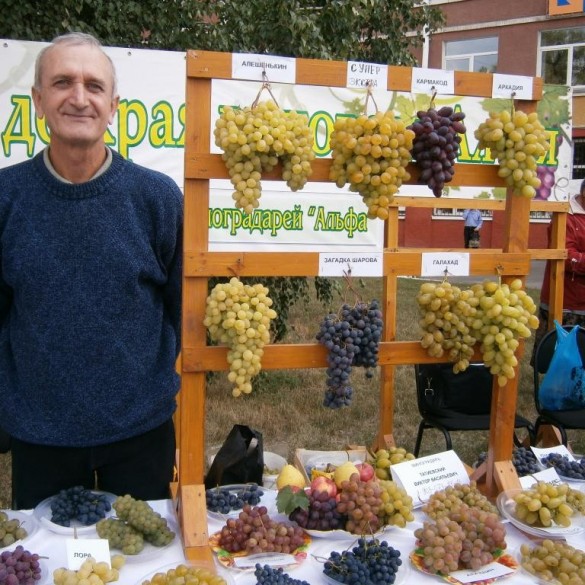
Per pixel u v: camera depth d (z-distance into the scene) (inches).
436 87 75.4
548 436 141.2
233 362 70.8
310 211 168.1
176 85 149.8
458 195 182.5
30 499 77.9
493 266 79.8
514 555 69.0
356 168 70.7
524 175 76.3
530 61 631.2
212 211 160.1
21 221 71.9
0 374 76.2
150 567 65.4
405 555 68.5
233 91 156.9
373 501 71.2
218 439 174.6
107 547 64.0
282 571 64.2
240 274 73.0
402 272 77.5
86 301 72.5
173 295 81.8
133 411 76.0
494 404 83.6
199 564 64.6
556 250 149.9
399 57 221.9
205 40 179.9
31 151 143.6
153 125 149.6
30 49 140.9
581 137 607.2
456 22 662.5
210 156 70.7
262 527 68.0
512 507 77.5
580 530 72.9
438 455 84.4
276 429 183.9
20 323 74.4
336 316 76.2
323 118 163.6
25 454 77.0
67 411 73.9
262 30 182.1
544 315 169.5
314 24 185.2
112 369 74.2
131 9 170.7
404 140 70.4
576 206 165.2
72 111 68.2
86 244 72.2
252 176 68.7
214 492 78.0
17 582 58.6
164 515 75.9
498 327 77.0
